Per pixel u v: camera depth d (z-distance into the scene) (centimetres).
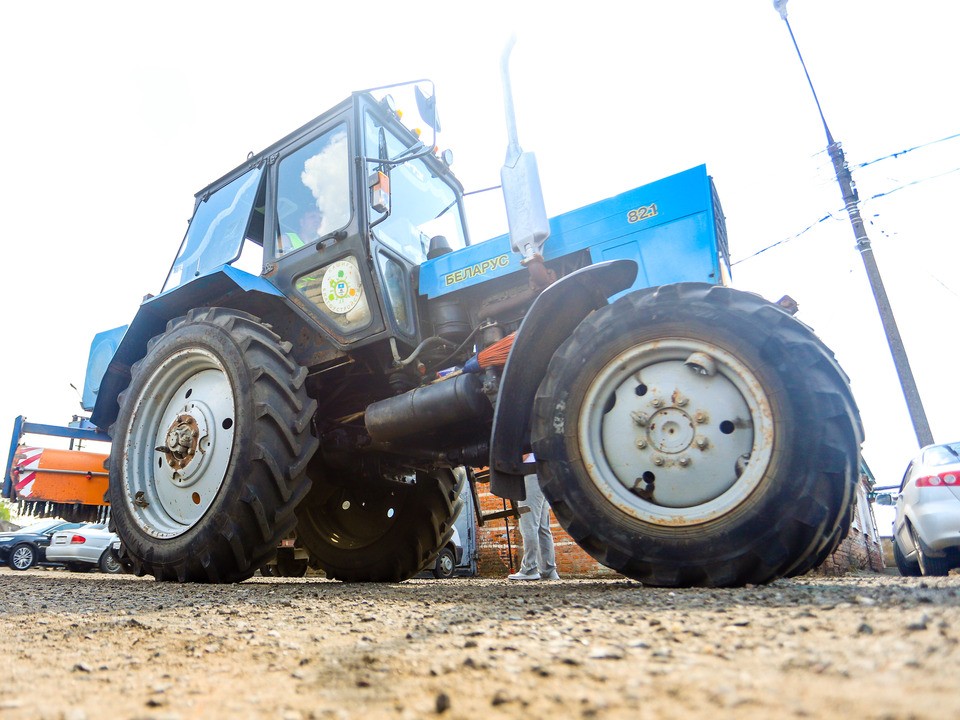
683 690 79
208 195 460
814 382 204
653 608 161
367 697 86
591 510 228
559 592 227
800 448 198
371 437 335
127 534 350
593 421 237
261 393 314
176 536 325
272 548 313
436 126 381
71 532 1123
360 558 436
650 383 232
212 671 108
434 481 443
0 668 114
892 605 141
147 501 352
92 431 548
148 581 357
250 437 307
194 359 354
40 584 346
